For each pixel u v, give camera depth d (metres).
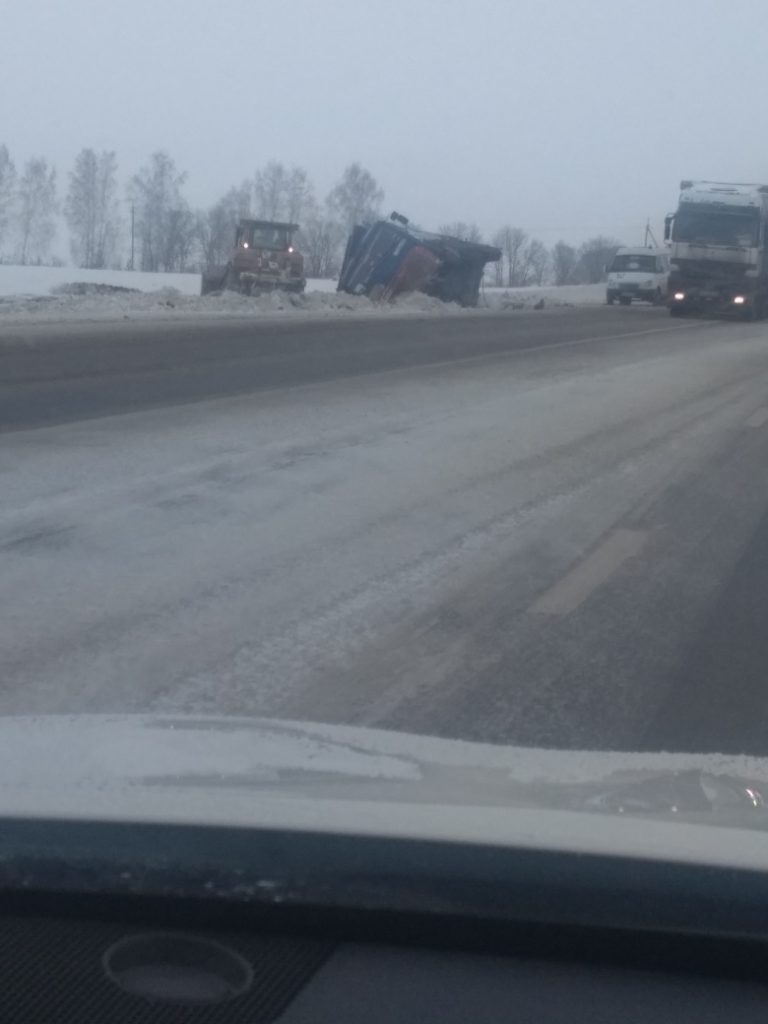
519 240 107.25
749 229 36.84
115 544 7.93
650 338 28.83
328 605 6.96
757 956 2.14
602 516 9.73
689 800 2.81
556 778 3.03
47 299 29.56
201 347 19.08
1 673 5.62
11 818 2.28
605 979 2.16
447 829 2.31
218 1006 2.05
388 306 34.56
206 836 2.23
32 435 11.44
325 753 3.19
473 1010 2.07
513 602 7.25
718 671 6.19
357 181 91.94
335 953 2.19
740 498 10.68
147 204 88.69
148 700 5.37
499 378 18.50
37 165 85.88
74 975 2.10
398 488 10.23
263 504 9.31
